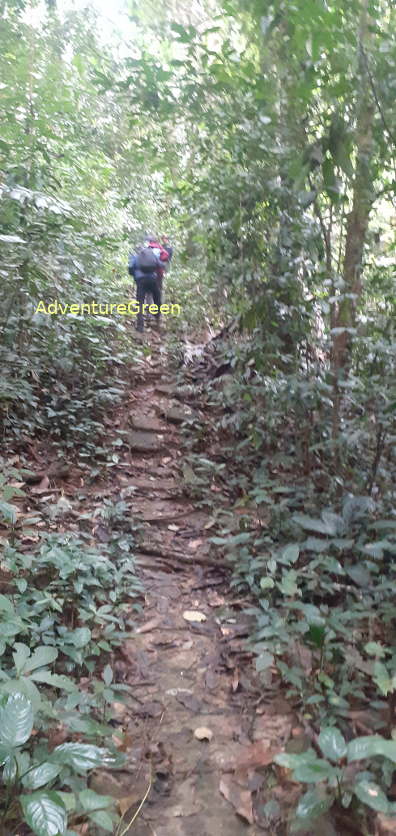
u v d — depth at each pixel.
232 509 4.63
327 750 1.87
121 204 7.04
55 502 4.39
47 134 4.94
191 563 3.98
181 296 9.04
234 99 4.35
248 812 2.16
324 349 4.59
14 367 5.18
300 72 3.48
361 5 3.18
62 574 3.04
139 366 7.16
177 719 2.65
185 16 5.16
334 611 2.96
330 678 2.72
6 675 2.24
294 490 4.10
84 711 2.39
